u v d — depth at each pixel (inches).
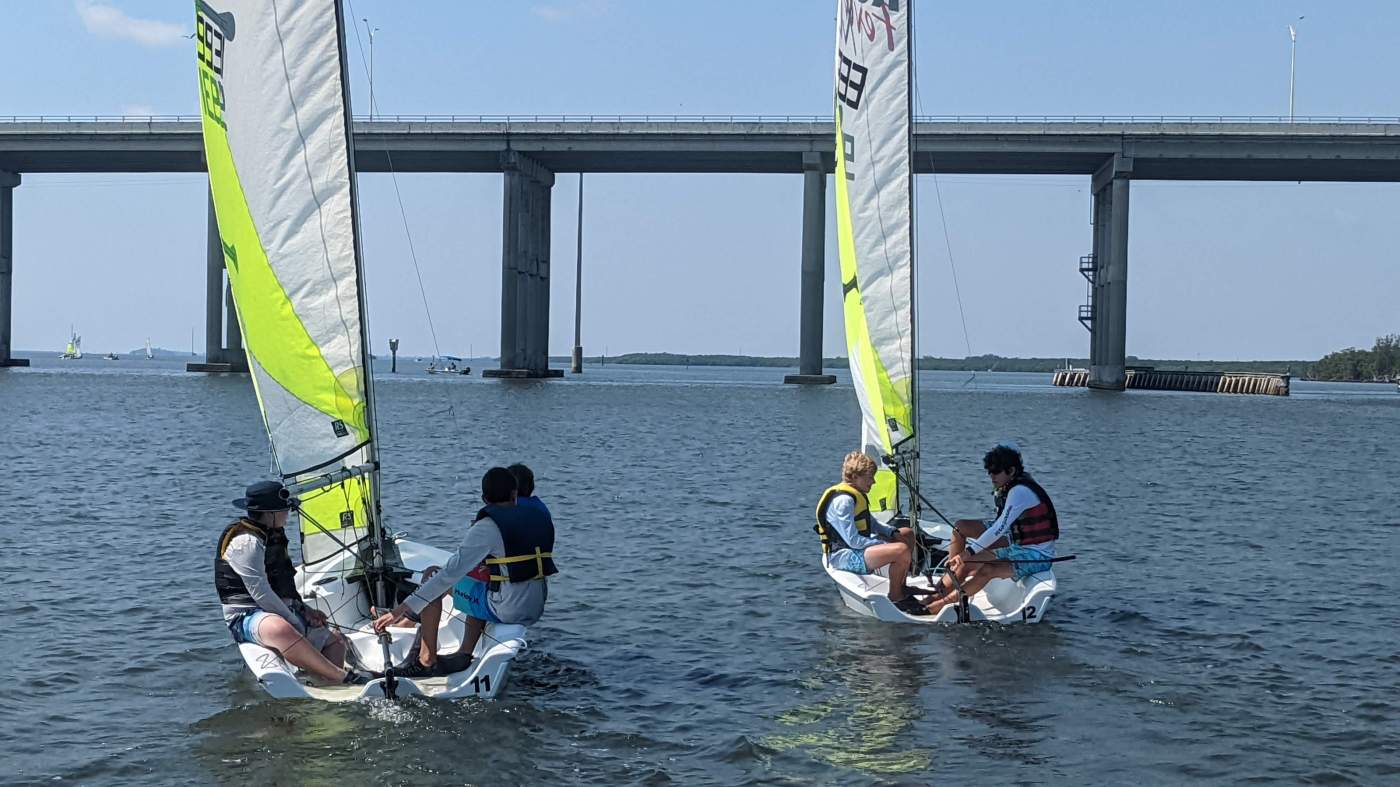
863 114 587.2
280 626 382.6
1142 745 349.7
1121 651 451.2
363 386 444.8
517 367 3932.1
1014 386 5438.0
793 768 332.2
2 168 3821.4
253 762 332.8
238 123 434.9
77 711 371.9
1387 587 583.2
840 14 599.5
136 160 3597.4
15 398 2345.0
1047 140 3218.5
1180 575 612.1
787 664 431.2
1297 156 3112.7
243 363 4047.7
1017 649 450.9
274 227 439.5
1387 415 2726.4
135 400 2331.4
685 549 676.1
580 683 407.5
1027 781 323.3
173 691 391.5
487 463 1177.4
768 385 4244.6
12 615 490.6
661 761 336.8
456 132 3422.7
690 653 446.9
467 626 401.4
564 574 597.9
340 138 438.0
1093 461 1314.0
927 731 361.4
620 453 1326.3
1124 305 3513.8
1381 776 326.3
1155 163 3314.5
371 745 344.8
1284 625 497.4
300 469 445.7
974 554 485.4
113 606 509.4
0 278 4128.9
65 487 922.1
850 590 490.6
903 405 567.2
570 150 3420.3
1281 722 370.0
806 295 3757.4
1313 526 805.2
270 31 434.9
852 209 591.5
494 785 319.6
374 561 443.5
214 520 764.0
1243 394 4411.9
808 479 1077.1
